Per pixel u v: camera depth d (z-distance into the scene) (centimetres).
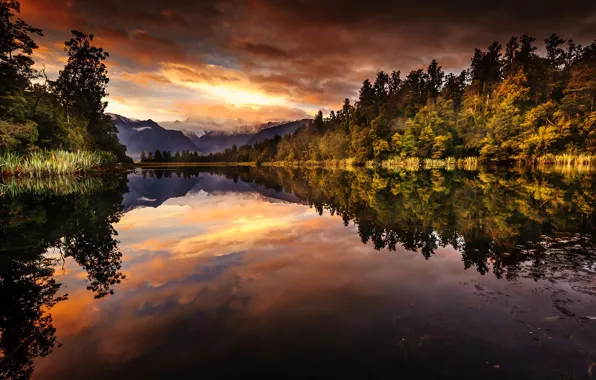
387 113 8262
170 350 362
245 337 387
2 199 1666
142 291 530
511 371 327
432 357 348
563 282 558
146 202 1788
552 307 465
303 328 406
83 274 619
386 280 571
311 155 10781
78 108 5050
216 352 357
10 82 3256
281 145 13288
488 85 7044
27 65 3341
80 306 477
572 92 5578
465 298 495
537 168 4616
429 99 7412
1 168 2666
